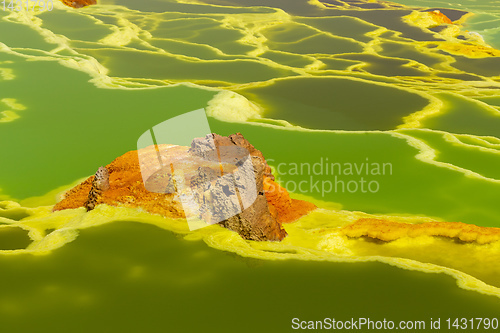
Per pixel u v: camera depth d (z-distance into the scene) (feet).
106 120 84.17
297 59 161.27
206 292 38.47
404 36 194.80
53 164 70.44
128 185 49.88
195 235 44.78
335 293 38.34
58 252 42.68
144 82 124.67
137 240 44.01
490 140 93.40
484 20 224.12
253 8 219.20
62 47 134.41
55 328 35.27
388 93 118.62
